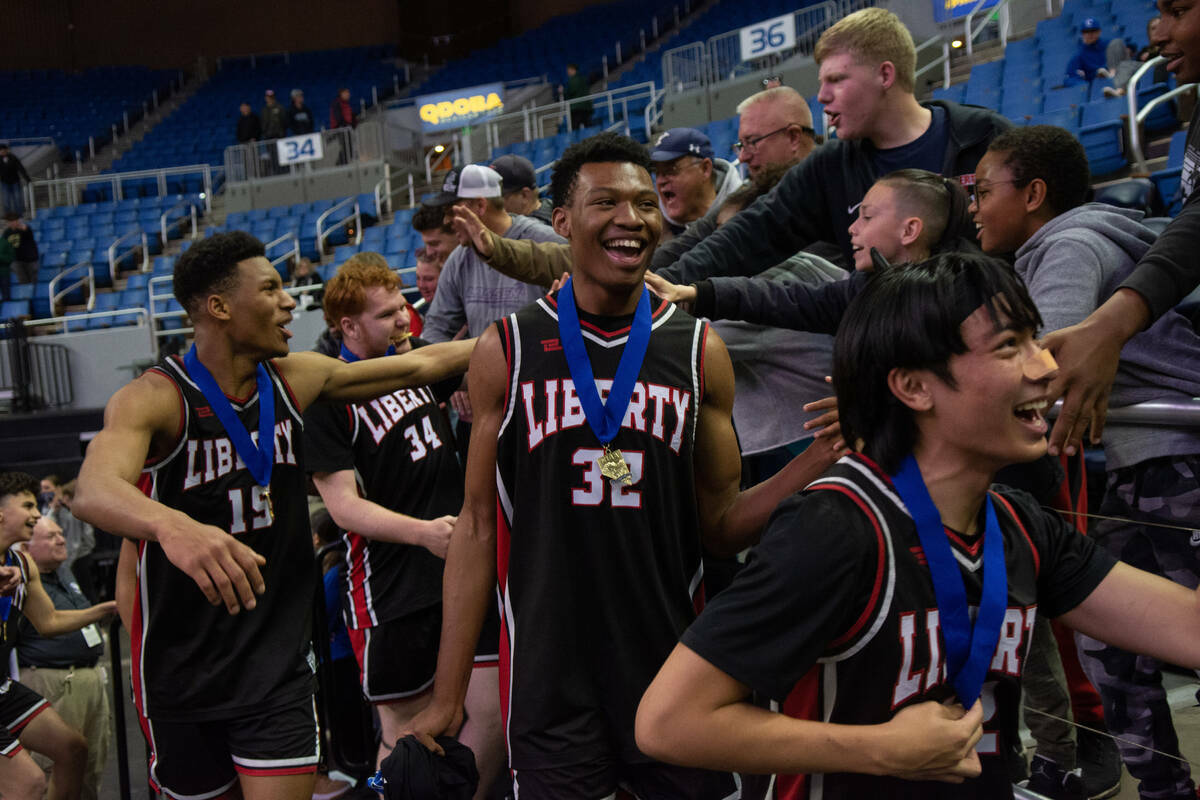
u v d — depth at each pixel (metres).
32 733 3.23
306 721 2.33
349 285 2.91
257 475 2.29
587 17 19.11
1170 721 1.56
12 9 20.06
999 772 1.25
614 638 1.72
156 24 20.61
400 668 2.88
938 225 2.03
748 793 1.45
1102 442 1.84
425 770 1.81
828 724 1.15
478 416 1.83
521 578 1.75
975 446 1.14
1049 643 1.78
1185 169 1.85
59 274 13.20
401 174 15.18
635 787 1.81
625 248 1.72
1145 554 1.59
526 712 1.72
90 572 6.70
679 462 1.78
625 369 1.74
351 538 2.93
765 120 3.15
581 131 14.19
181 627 2.26
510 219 3.42
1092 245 1.87
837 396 1.23
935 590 1.15
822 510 1.16
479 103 14.83
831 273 2.66
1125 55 8.69
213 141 17.94
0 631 3.20
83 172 17.59
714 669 1.13
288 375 2.39
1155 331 1.84
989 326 1.10
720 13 17.05
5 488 3.42
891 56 2.32
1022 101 9.34
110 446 2.11
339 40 20.70
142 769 4.13
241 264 2.24
